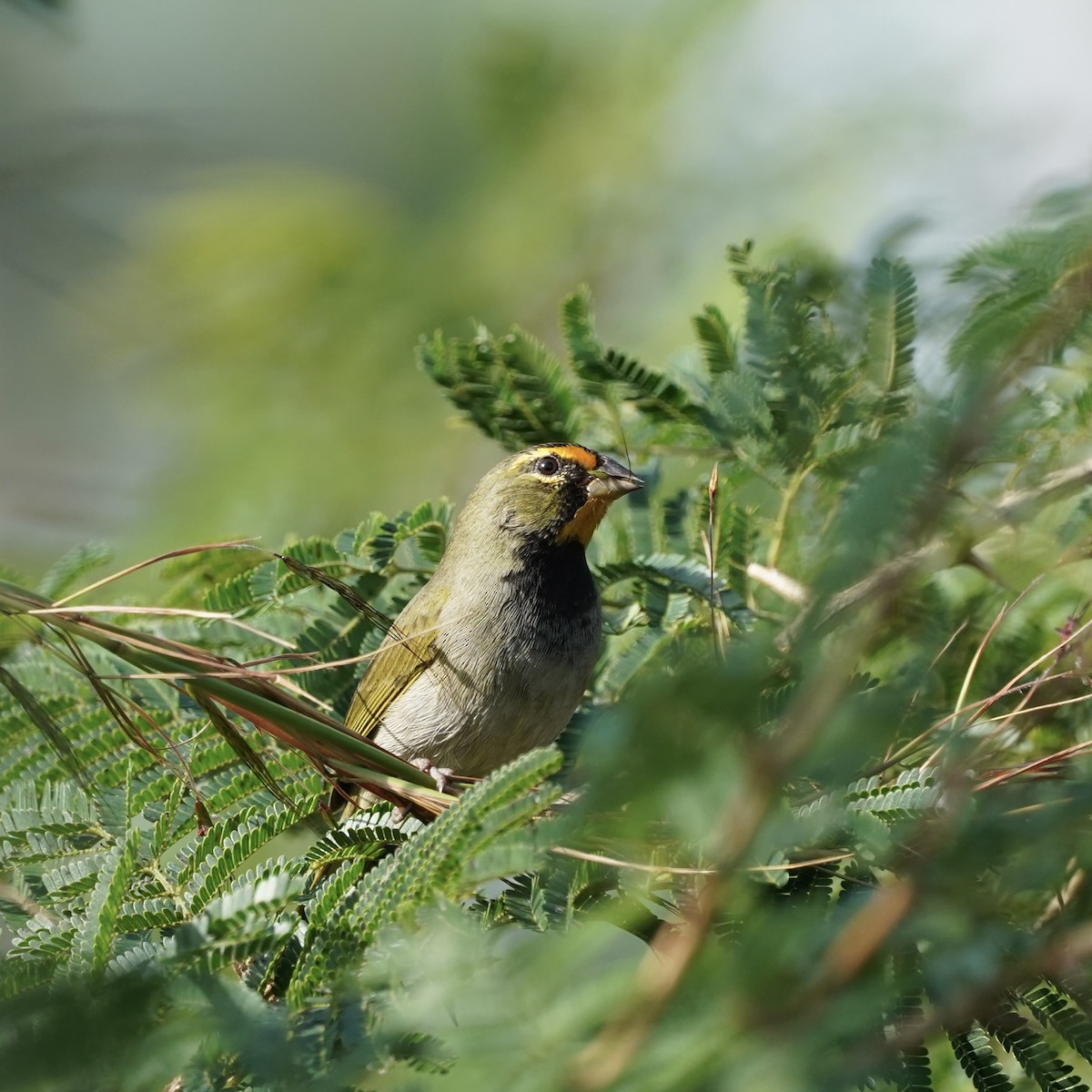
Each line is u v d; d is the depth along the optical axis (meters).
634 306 16.97
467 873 6.19
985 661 9.86
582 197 17.52
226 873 7.23
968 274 8.59
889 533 4.92
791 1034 4.80
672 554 10.73
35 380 17.75
